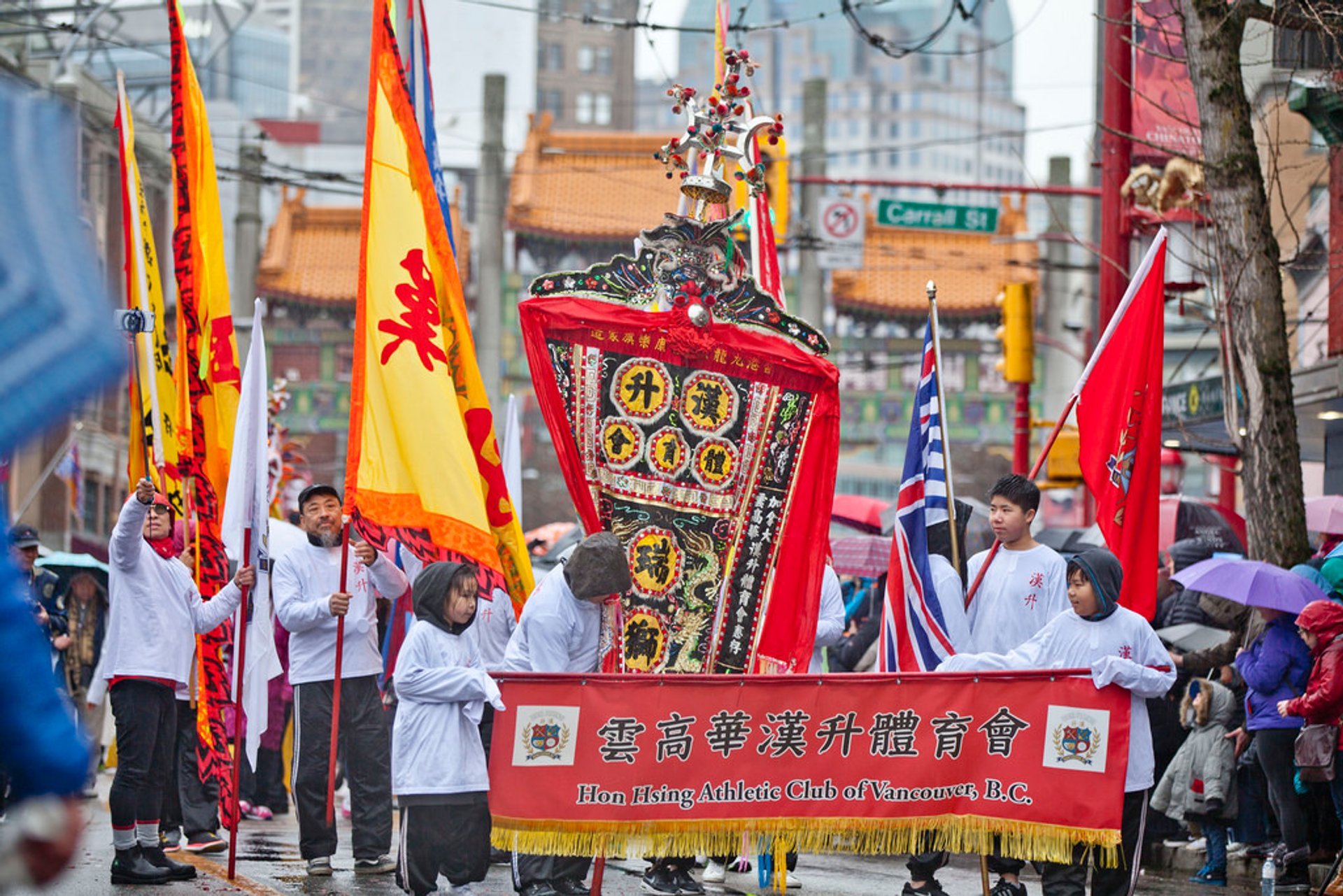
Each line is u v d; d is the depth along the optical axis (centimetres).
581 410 1016
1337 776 1212
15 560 313
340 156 9019
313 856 1148
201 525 1120
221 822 1455
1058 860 962
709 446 1043
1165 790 1379
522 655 1007
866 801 968
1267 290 1539
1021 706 974
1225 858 1334
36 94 299
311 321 6481
